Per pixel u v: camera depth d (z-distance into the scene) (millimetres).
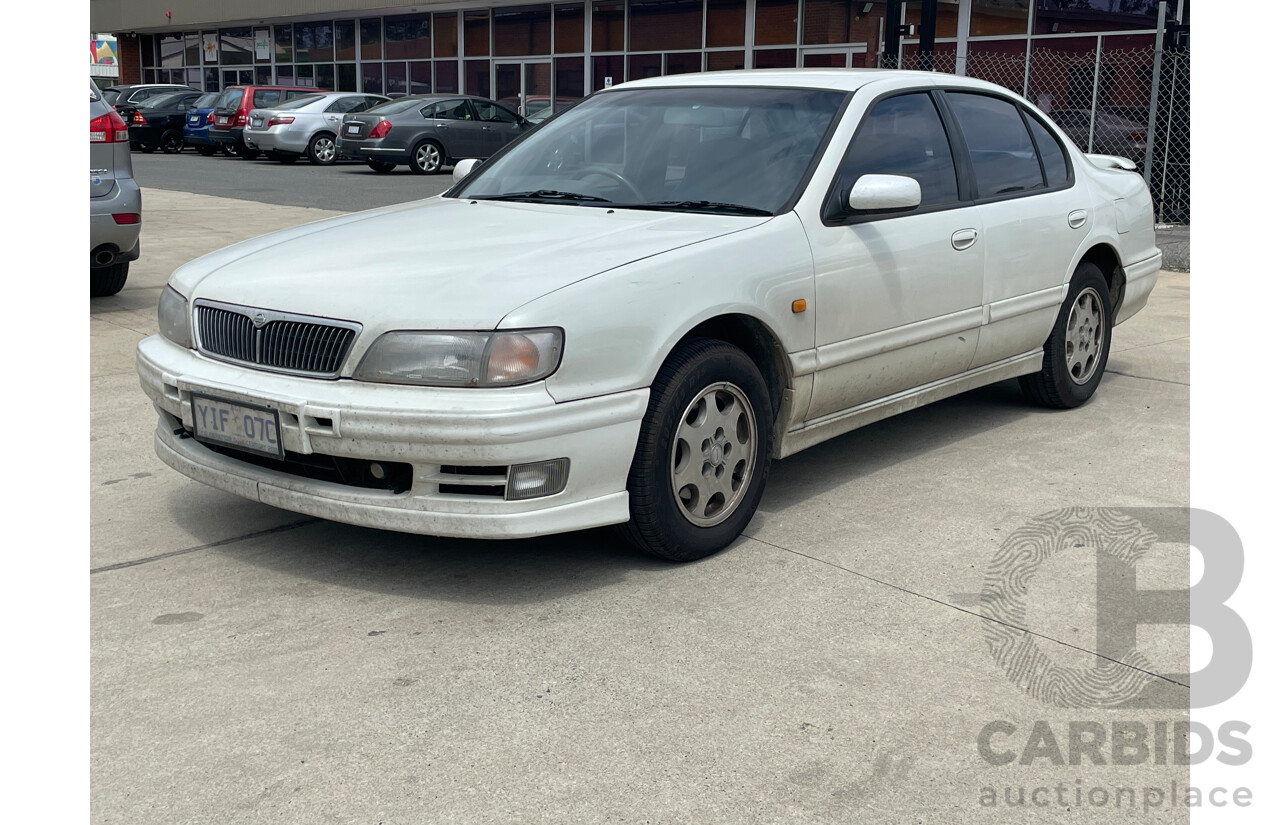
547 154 4660
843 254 4051
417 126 21781
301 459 3420
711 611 3311
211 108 27156
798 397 3979
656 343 3404
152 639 3098
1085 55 15945
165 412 3885
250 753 2559
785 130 4270
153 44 41531
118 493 4273
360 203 15625
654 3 23781
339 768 2504
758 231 3811
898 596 3424
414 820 2320
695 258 3572
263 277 3631
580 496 3314
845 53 20312
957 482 4500
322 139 24469
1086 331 5590
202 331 3676
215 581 3494
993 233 4789
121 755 2543
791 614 3293
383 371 3230
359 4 28859
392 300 3295
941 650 3076
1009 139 5148
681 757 2553
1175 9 14953
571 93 26031
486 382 3152
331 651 3045
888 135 4438
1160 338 7492
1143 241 5957
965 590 3469
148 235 11633
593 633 3164
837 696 2826
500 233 3840
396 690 2840
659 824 2312
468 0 26281
